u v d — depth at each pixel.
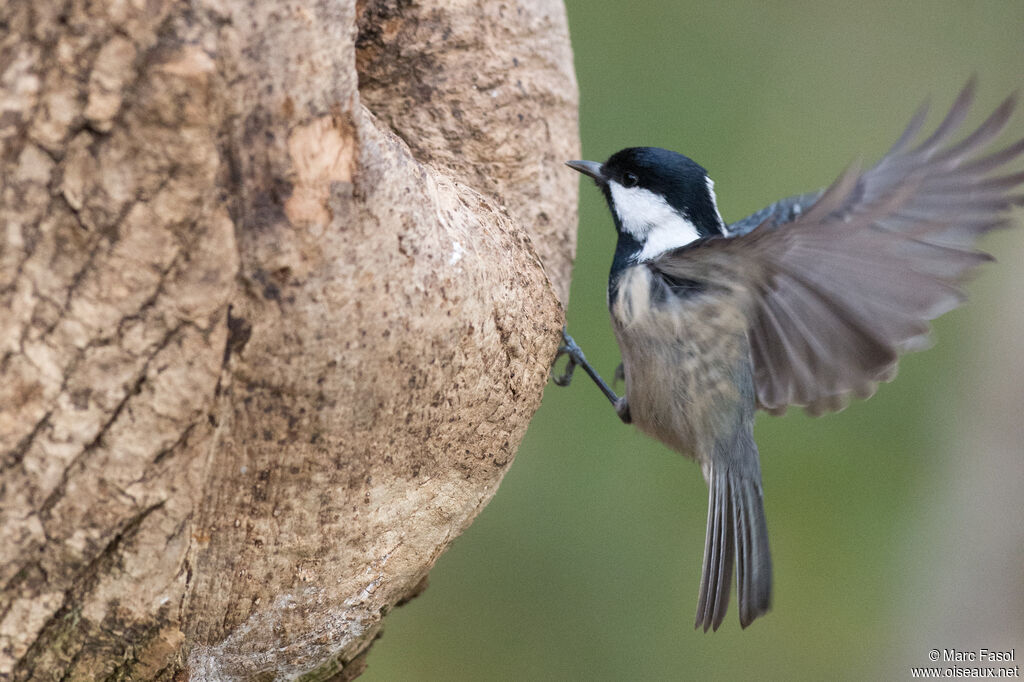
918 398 14.43
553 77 8.54
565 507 12.16
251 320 5.36
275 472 5.75
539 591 11.97
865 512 13.28
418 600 11.98
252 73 5.12
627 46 13.61
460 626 11.95
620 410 9.23
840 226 6.05
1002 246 15.94
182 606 5.79
